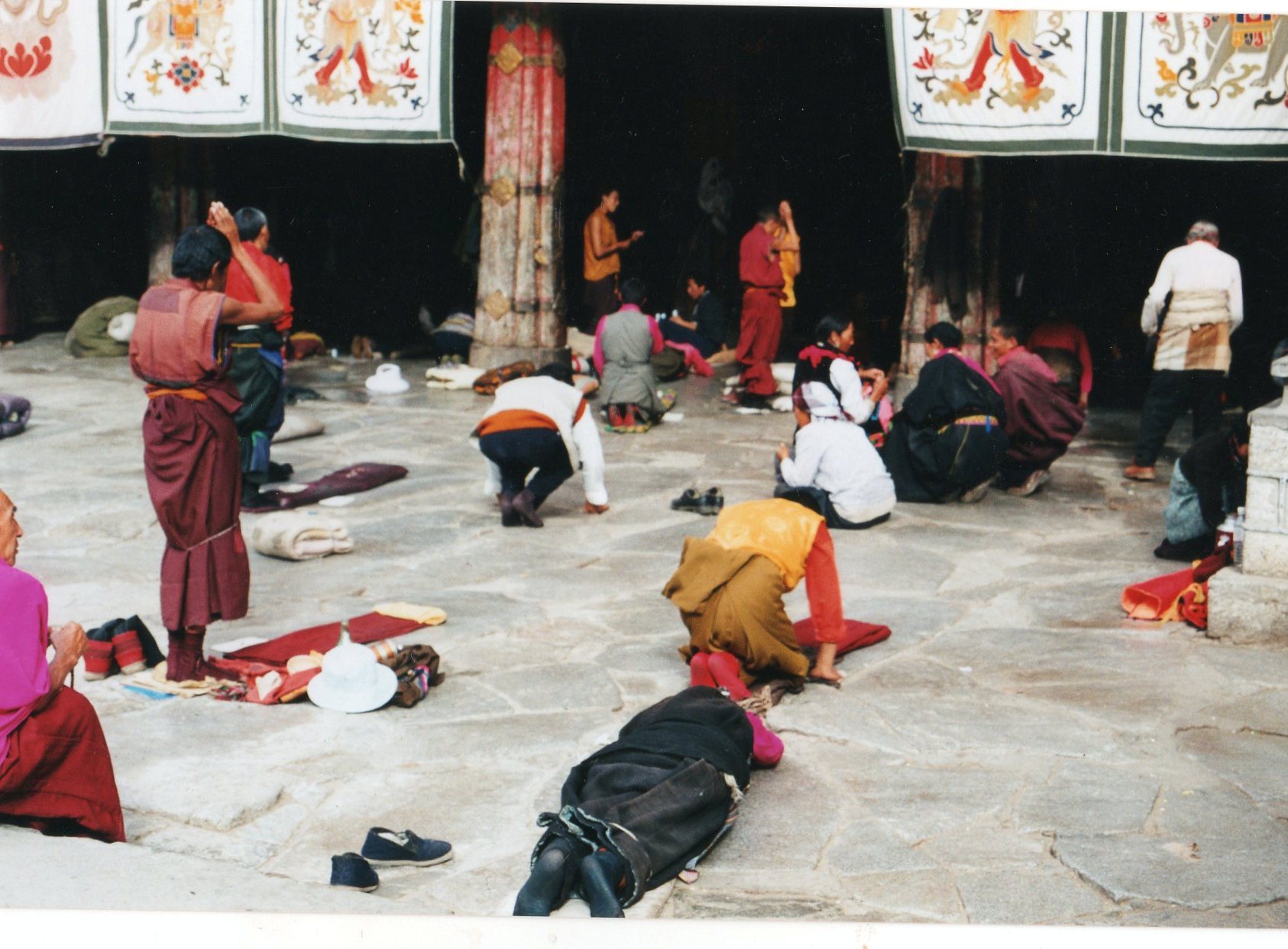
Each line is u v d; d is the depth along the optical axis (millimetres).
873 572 7215
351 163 16031
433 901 3861
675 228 17344
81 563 7215
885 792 4574
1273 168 13297
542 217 12930
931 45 9047
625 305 11242
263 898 3691
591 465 8172
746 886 3961
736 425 11508
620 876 3799
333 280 15930
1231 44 8391
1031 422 8836
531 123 12773
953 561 7430
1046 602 6672
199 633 5461
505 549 7641
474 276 15898
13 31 10539
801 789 4602
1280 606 5902
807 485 8148
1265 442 5941
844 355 8305
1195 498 7230
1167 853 4129
